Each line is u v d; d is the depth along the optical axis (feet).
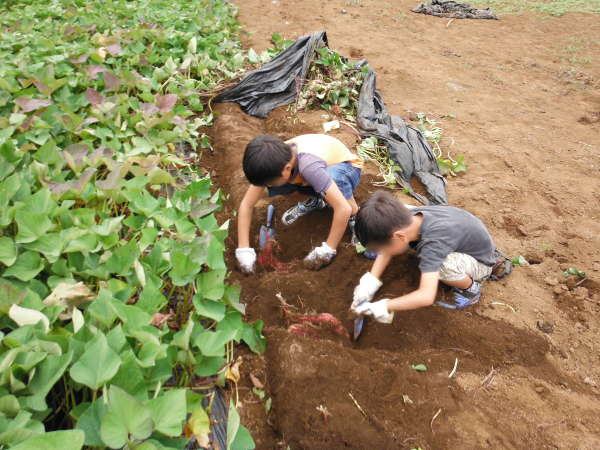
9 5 21.31
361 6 28.68
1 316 5.84
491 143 14.25
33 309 5.64
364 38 23.07
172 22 18.06
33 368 4.96
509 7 30.42
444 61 20.93
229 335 6.09
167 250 7.39
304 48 15.40
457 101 16.94
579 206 11.60
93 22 16.94
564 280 9.25
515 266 9.57
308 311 8.61
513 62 21.40
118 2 20.27
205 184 9.05
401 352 7.77
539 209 11.40
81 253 6.99
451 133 14.65
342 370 6.98
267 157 7.89
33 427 4.56
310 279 9.04
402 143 12.62
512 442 6.37
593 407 6.98
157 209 8.30
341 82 14.66
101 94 11.89
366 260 9.41
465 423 6.53
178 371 6.64
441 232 7.68
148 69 14.30
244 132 13.47
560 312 8.61
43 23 17.38
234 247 10.10
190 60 14.57
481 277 8.39
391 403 6.69
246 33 22.18
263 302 8.63
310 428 6.31
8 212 6.98
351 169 9.70
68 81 12.19
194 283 7.54
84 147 9.07
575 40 24.53
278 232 10.61
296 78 14.74
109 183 7.98
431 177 12.07
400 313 8.31
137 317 5.69
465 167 12.71
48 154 8.79
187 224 7.80
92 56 13.50
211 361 6.16
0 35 15.31
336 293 8.94
